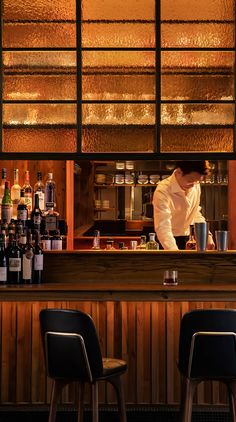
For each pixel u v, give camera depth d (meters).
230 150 4.87
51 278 4.75
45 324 3.75
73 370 3.71
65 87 4.89
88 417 4.67
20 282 4.59
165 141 4.87
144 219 8.66
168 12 4.87
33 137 4.90
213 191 8.55
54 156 4.88
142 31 4.87
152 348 4.61
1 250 4.54
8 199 4.91
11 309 4.65
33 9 4.90
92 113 4.88
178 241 5.51
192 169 5.41
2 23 4.90
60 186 7.45
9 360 4.66
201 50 4.86
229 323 3.59
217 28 4.87
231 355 3.60
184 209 5.57
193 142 4.87
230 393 3.70
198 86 4.87
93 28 4.88
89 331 3.66
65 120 4.89
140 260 4.72
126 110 4.88
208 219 8.54
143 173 8.72
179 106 4.87
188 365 3.63
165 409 4.62
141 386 4.62
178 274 4.72
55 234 4.85
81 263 4.74
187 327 3.62
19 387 4.66
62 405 4.66
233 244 8.31
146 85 4.88
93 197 8.72
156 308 4.62
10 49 4.89
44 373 4.66
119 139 4.88
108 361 3.94
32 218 4.84
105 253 4.73
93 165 8.70
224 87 4.87
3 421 4.66
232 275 4.72
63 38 4.89
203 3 4.87
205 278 4.72
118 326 4.62
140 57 4.88
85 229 8.36
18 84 4.90
